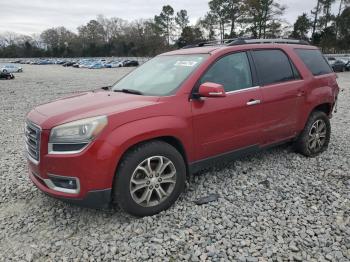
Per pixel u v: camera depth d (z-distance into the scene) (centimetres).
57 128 335
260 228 350
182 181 391
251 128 450
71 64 6938
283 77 495
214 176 475
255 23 6041
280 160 536
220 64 426
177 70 426
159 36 9200
